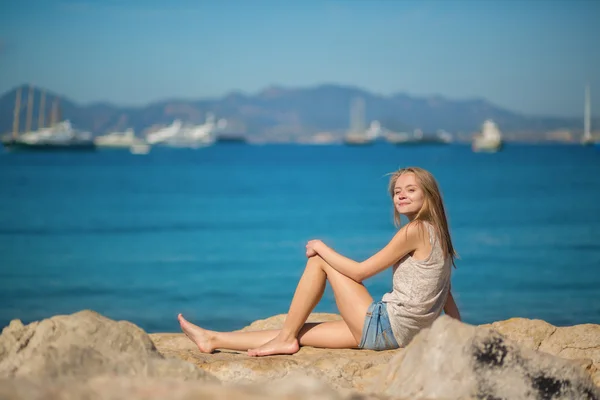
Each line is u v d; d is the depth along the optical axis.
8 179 48.34
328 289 12.16
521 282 13.46
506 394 3.04
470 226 23.00
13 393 2.68
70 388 2.76
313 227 24.05
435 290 4.45
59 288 13.39
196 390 2.77
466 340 3.15
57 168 63.72
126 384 2.85
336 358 4.19
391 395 3.16
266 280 14.48
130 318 10.98
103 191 39.38
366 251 18.34
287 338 4.62
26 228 23.42
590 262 15.65
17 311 11.38
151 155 107.94
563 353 4.68
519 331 4.89
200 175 56.12
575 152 113.62
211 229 23.59
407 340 4.47
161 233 22.50
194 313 11.35
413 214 4.59
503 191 37.03
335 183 47.28
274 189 41.97
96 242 20.22
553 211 27.36
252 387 2.89
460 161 77.56
